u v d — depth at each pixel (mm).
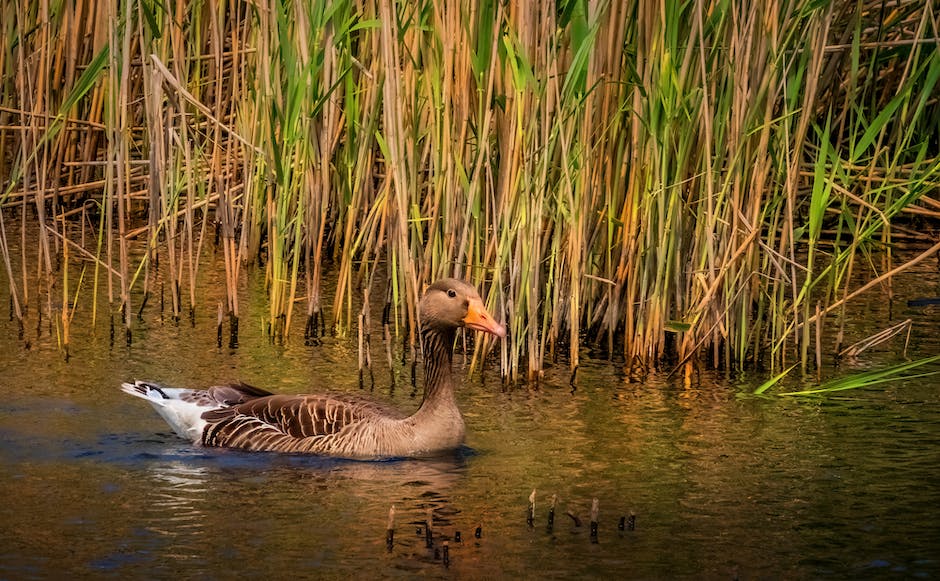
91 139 23438
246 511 10500
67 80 21656
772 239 15945
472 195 15031
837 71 20062
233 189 21125
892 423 13297
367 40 17578
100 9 22125
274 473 11562
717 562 9516
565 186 14977
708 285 15547
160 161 17125
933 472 11664
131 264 20203
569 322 16672
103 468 11594
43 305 17734
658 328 15688
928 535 10078
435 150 15555
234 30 19266
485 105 15023
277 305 16656
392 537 9734
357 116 16938
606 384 14930
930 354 16172
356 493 11016
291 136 15891
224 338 16484
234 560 9383
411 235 16266
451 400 12430
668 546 9820
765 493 11094
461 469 11758
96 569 9164
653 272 15820
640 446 12492
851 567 9430
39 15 21953
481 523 10297
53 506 10516
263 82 17172
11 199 23172
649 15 14906
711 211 14930
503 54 14984
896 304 18750
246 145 18062
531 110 14695
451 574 9180
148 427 12977
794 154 15344
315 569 9227
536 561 9477
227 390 12898
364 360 15617
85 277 19391
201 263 20594
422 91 16172
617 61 15188
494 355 16391
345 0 15883
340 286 16828
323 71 16531
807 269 15391
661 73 14711
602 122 15578
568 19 14148
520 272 15227
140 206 24359
